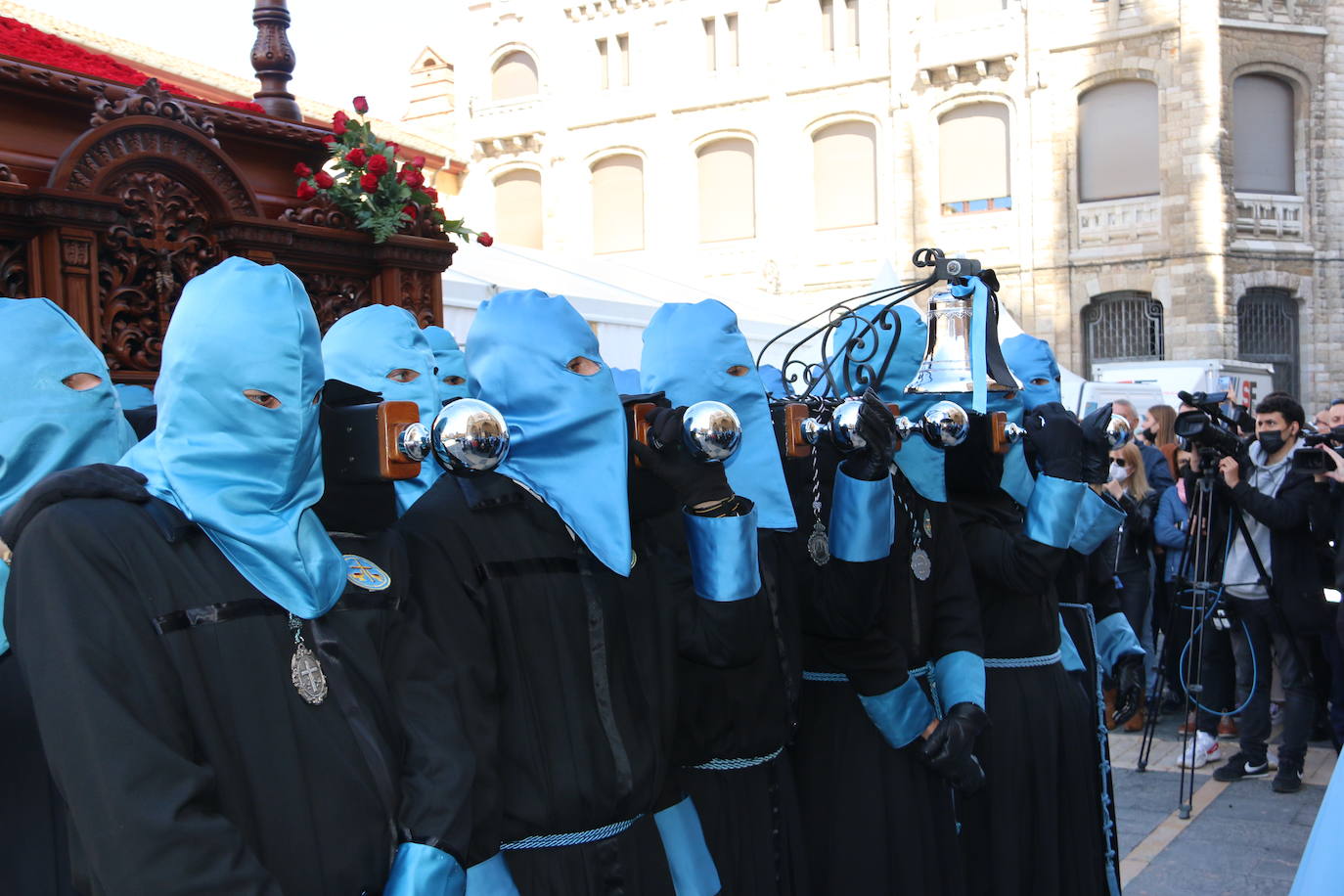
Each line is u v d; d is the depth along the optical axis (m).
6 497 1.84
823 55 23.11
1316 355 21.12
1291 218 20.89
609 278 11.20
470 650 1.89
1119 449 6.97
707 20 24.08
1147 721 6.65
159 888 1.37
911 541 2.91
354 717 1.64
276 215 3.61
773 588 2.57
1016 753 3.21
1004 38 21.41
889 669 2.73
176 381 1.59
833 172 23.25
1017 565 3.15
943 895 2.85
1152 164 20.80
